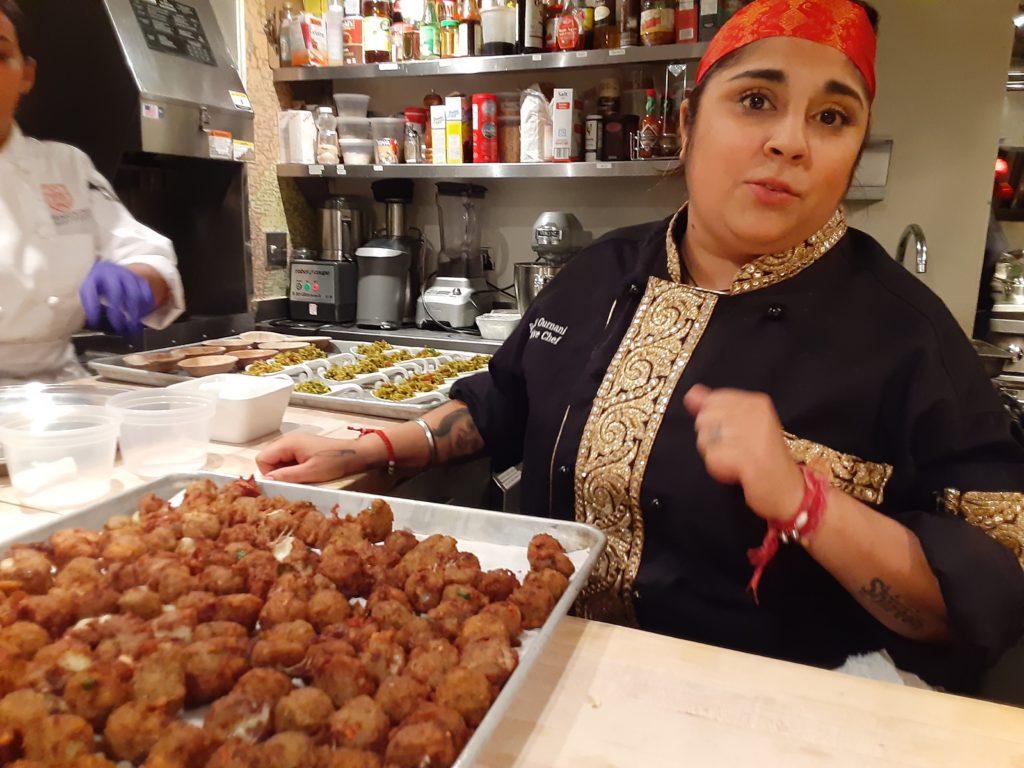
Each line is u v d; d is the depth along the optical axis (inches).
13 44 67.6
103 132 92.3
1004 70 96.1
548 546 35.4
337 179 129.4
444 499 63.6
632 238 49.8
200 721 25.8
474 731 24.2
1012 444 36.4
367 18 115.0
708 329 40.8
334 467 48.0
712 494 38.4
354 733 23.4
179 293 79.2
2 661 25.7
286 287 124.3
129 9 92.0
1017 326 101.7
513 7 105.6
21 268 71.0
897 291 39.4
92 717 24.5
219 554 34.2
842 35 34.9
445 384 77.8
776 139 35.2
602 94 105.7
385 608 31.0
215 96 100.3
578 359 46.0
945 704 27.1
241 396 55.9
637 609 40.9
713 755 24.4
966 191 100.3
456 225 123.3
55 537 34.9
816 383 37.9
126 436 49.3
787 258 39.6
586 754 24.4
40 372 76.4
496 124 108.7
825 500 31.9
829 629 39.4
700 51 93.7
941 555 32.1
